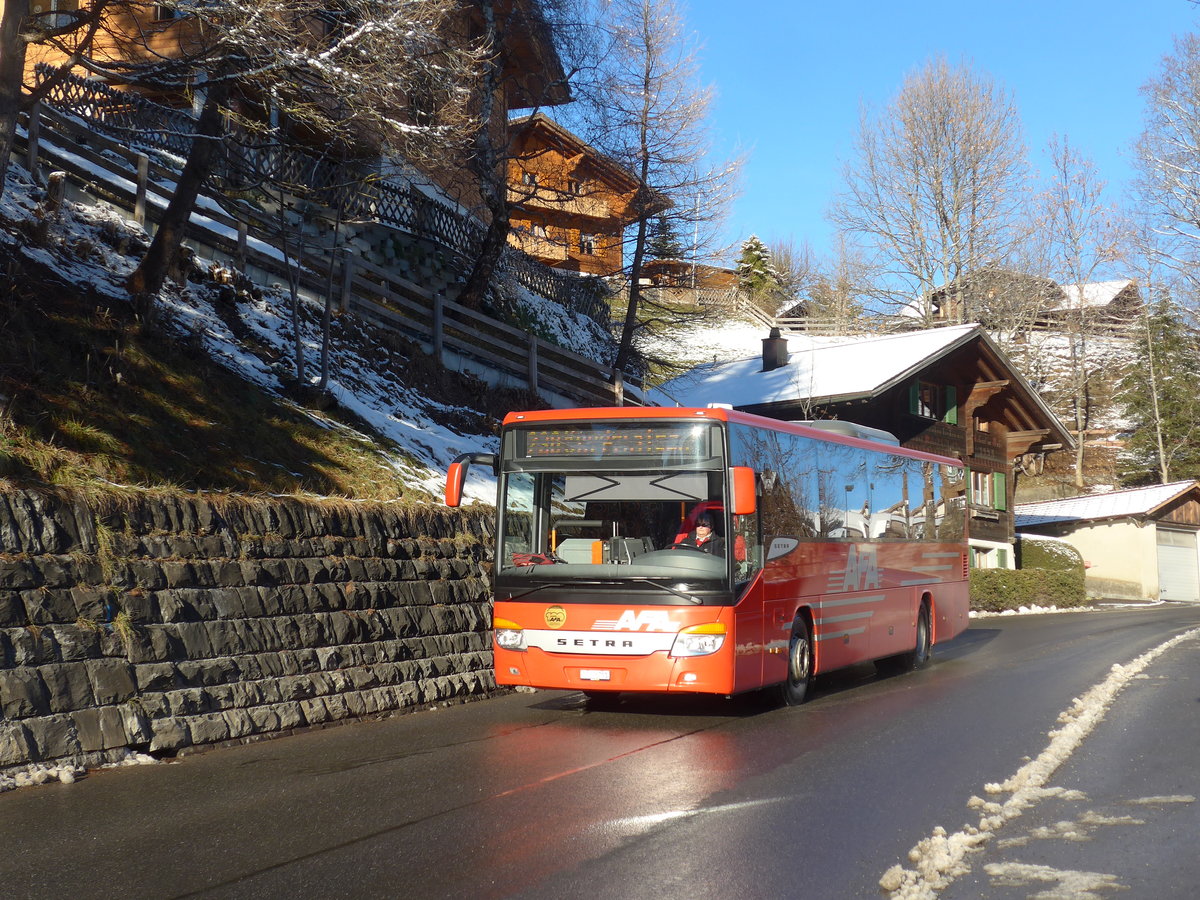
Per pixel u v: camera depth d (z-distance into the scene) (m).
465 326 24.36
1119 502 50.75
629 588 10.69
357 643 11.62
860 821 6.49
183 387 13.51
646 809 6.85
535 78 28.53
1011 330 63.19
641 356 39.25
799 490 12.59
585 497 11.12
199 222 18.81
